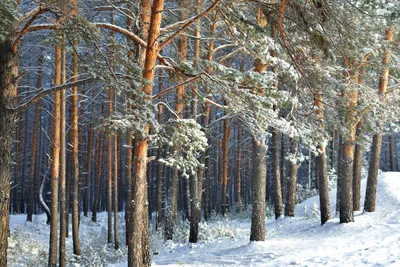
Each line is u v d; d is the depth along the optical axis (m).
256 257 12.34
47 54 18.08
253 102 8.82
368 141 16.97
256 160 14.37
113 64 7.81
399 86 16.12
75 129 18.20
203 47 15.89
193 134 8.51
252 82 8.74
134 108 7.85
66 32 6.68
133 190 8.55
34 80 25.88
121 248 18.58
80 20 6.65
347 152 16.44
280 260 11.31
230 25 8.81
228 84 8.61
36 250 18.20
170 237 18.27
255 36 8.61
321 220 17.50
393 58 14.56
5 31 5.98
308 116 9.75
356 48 7.09
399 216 15.88
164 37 9.52
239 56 17.09
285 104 9.87
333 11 6.41
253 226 14.33
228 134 27.58
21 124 31.27
